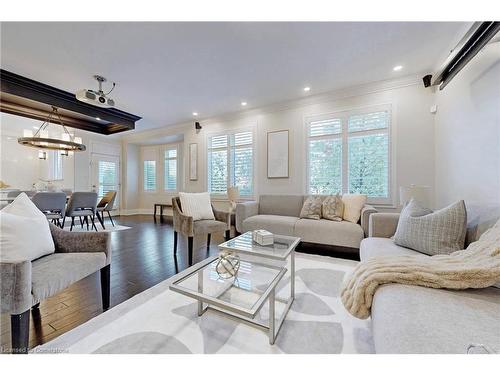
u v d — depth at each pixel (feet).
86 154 20.57
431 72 9.80
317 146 12.75
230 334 4.42
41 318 4.99
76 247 5.42
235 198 14.35
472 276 3.30
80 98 10.03
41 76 10.17
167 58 8.77
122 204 23.48
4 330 4.51
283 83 11.09
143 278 7.28
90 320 4.89
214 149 16.74
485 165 6.35
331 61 9.07
